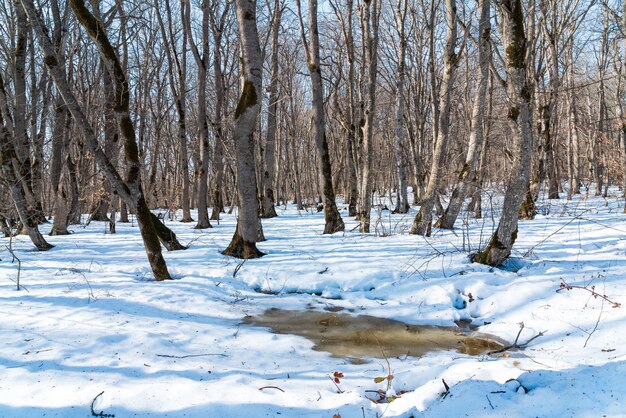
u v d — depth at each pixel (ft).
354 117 55.36
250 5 26.37
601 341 14.73
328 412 10.98
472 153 38.52
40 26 20.52
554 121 72.28
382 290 22.35
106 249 32.86
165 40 55.42
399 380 12.78
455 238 32.58
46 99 46.70
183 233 42.91
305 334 17.37
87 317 17.47
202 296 21.13
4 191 35.65
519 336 16.83
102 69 54.65
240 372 13.33
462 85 72.79
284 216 67.51
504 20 21.27
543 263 23.56
